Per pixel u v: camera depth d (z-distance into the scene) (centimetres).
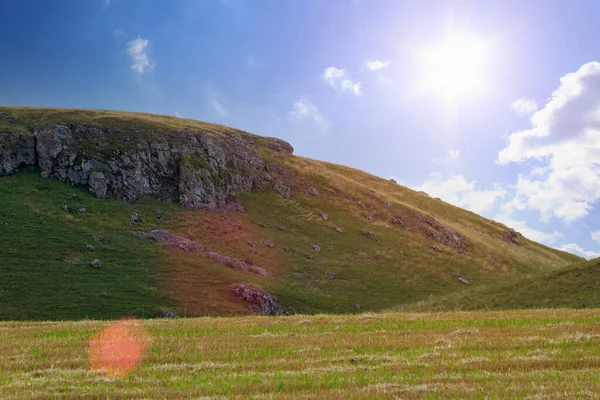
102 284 5384
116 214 7281
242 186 9719
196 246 7006
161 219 7631
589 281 4872
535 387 1320
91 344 2119
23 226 6203
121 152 8288
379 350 1956
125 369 1684
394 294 7381
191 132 9700
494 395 1257
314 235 8969
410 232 10406
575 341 1969
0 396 1384
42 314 4634
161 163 8669
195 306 5306
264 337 2292
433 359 1753
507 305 4922
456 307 5303
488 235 12369
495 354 1784
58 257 5731
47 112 9056
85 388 1452
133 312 4950
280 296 6238
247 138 12044
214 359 1828
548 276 5322
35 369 1723
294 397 1288
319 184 11262
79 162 7819
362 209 10756
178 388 1431
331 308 6388
